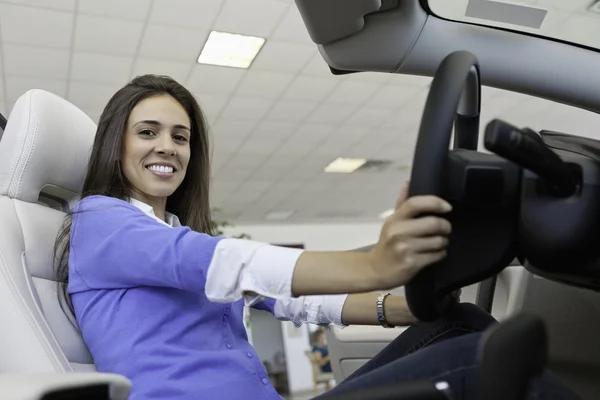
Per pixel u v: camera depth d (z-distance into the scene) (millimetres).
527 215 545
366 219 10664
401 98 5191
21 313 751
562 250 542
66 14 3549
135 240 768
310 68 4523
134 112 987
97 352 816
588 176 542
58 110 992
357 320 915
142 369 780
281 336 9727
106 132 983
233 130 5707
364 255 580
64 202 1059
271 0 3559
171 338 805
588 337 1013
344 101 5211
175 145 1011
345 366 1615
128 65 4242
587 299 1018
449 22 1062
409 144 6566
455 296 751
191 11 3619
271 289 641
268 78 4645
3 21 3562
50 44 3875
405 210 512
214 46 4082
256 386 842
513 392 438
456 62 543
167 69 4348
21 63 4102
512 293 1187
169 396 766
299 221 10281
